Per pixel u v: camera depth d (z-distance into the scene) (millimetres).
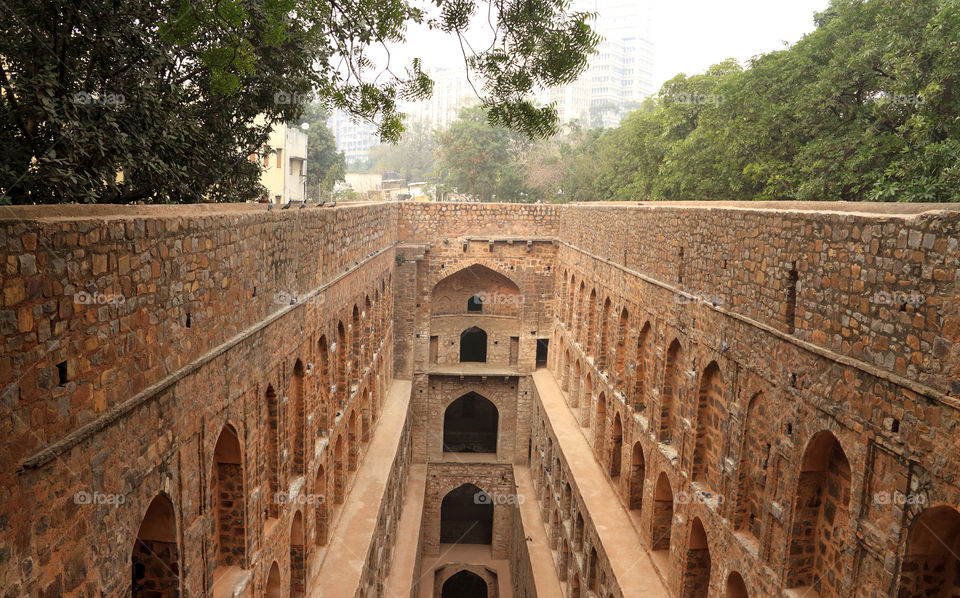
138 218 7258
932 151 15234
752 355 11656
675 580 14719
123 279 6984
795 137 21094
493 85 11883
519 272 32875
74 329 6191
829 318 9516
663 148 31891
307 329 14078
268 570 11828
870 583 8625
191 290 8555
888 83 18234
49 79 10344
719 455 13195
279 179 38344
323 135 51438
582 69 11711
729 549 12367
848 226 9148
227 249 9688
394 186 77188
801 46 21328
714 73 30062
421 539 29406
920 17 17375
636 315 18281
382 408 27297
